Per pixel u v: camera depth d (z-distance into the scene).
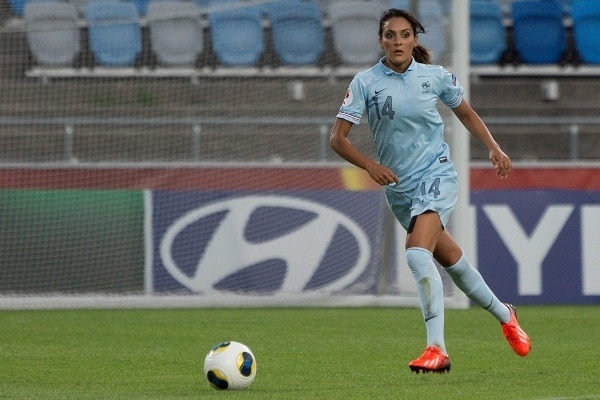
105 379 20.34
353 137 44.69
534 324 32.69
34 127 45.91
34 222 40.62
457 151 38.31
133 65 52.38
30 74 49.00
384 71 19.14
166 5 54.09
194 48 53.78
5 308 39.97
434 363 18.00
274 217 41.41
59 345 27.42
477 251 40.97
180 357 24.48
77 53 51.00
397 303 40.78
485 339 28.11
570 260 41.41
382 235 41.47
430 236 18.75
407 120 19.00
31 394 17.86
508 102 58.12
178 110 50.34
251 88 51.28
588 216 41.56
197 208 41.25
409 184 19.33
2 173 40.53
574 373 20.53
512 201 41.28
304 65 55.12
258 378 20.00
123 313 38.09
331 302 40.94
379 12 56.25
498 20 59.41
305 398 16.44
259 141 46.31
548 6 60.03
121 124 46.12
